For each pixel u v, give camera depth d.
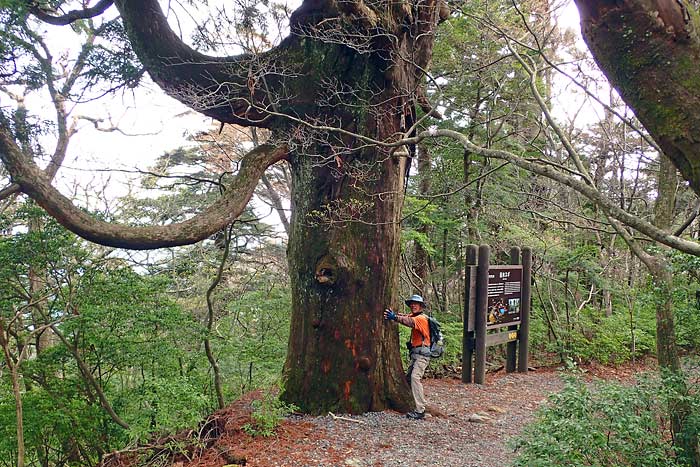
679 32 1.38
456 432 6.63
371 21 6.78
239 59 7.43
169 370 8.03
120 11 7.45
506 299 10.17
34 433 7.18
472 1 9.66
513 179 13.23
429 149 12.85
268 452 5.86
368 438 6.30
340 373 7.25
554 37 11.69
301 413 7.16
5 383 7.41
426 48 8.03
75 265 7.61
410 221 12.86
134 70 8.73
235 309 9.91
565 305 13.20
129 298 7.89
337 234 7.34
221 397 8.42
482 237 13.54
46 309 8.20
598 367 10.95
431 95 11.92
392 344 7.61
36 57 7.85
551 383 9.66
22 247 7.07
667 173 6.00
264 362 8.70
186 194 14.82
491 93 12.15
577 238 15.12
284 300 10.28
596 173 13.39
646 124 1.49
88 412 7.46
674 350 5.59
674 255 5.20
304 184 7.61
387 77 7.40
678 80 1.38
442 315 12.33
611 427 4.25
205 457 6.01
